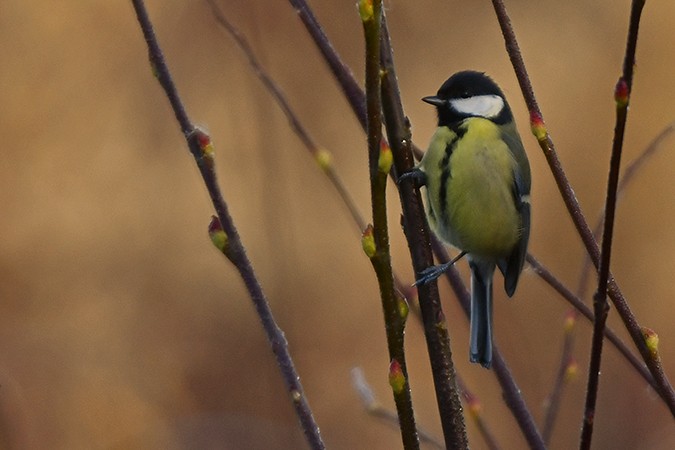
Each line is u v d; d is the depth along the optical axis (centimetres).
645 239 1356
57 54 1438
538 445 466
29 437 1153
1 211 1367
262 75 528
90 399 1215
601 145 1464
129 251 1373
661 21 1530
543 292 1118
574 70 1536
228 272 1354
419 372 1318
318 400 1270
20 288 1329
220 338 1284
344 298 1361
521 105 1504
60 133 1415
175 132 1430
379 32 328
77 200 1391
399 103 416
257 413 1176
